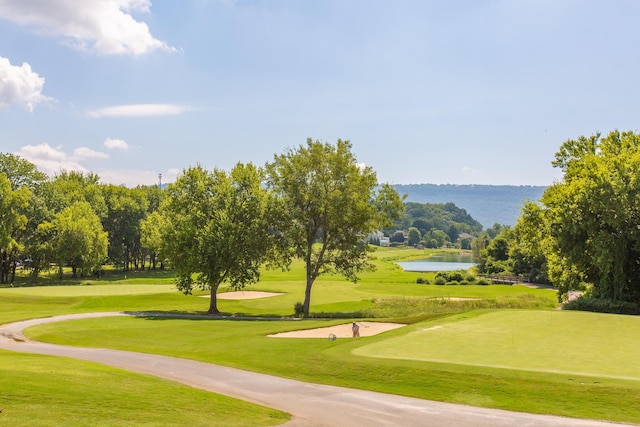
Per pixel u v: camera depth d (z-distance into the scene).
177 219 53.81
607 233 46.06
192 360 25.05
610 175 47.56
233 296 64.75
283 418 15.30
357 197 49.84
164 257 53.72
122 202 113.75
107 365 22.72
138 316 44.50
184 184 53.72
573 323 30.80
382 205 52.59
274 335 32.88
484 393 17.86
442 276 96.06
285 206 51.09
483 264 130.50
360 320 38.38
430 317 38.88
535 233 54.09
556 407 16.47
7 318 40.97
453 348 24.05
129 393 15.95
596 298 48.50
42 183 98.75
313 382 20.50
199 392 17.70
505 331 28.42
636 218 46.12
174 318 43.47
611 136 56.62
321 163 50.66
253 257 51.94
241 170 53.94
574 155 59.62
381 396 18.27
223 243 49.56
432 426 14.86
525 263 112.88
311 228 51.84
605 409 16.11
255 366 23.31
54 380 16.48
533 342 25.19
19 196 79.44
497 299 59.97
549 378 18.31
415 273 111.12
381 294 66.94
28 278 95.12
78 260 91.06
